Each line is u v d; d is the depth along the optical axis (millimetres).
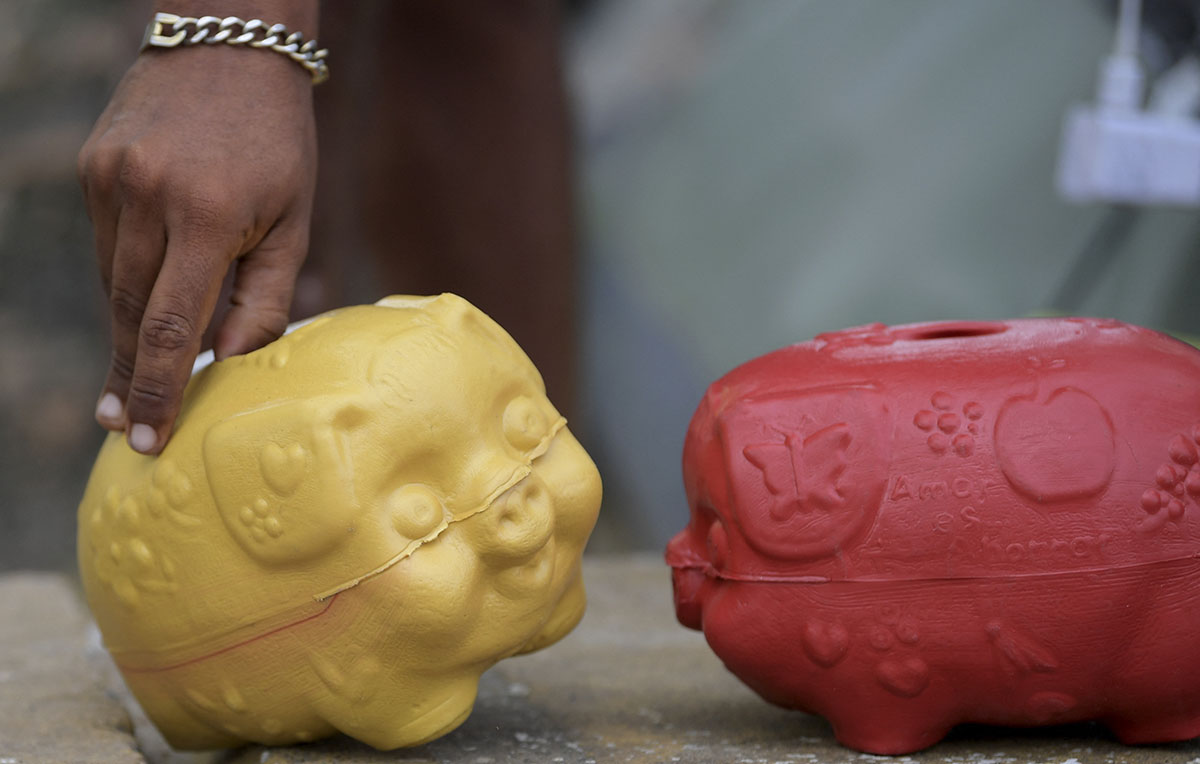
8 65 4758
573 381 3141
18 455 4406
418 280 3070
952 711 1216
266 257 1309
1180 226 2854
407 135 2912
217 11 1271
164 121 1228
